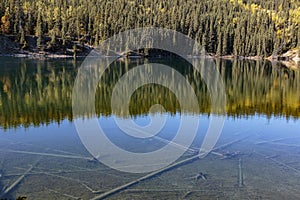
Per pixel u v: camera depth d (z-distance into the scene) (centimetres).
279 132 1227
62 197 718
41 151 984
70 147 1019
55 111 1579
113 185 773
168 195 734
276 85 2764
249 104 1820
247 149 1030
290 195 746
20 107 1689
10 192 738
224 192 752
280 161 936
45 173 830
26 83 2628
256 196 737
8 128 1246
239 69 4381
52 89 2328
